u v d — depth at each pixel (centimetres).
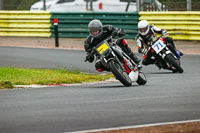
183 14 7994
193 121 2375
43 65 5788
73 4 9475
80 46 7956
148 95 3247
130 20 8319
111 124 2361
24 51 7319
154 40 5000
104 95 3300
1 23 8981
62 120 2464
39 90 3709
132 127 2266
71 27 8688
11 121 2456
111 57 3756
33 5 9412
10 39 8775
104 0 9388
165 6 8288
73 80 4400
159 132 2139
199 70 5219
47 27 8744
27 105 2927
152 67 5775
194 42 7950
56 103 2984
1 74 4734
